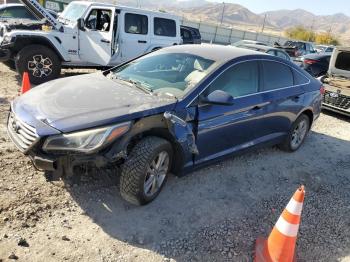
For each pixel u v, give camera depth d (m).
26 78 6.04
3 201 3.62
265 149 6.17
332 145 7.11
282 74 5.54
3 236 3.19
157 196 4.08
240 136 4.81
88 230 3.45
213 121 4.27
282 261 3.29
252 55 4.98
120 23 9.46
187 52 4.86
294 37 90.25
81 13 9.36
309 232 3.97
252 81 4.92
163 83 4.34
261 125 5.11
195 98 4.09
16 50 8.55
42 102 3.76
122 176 3.64
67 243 3.24
